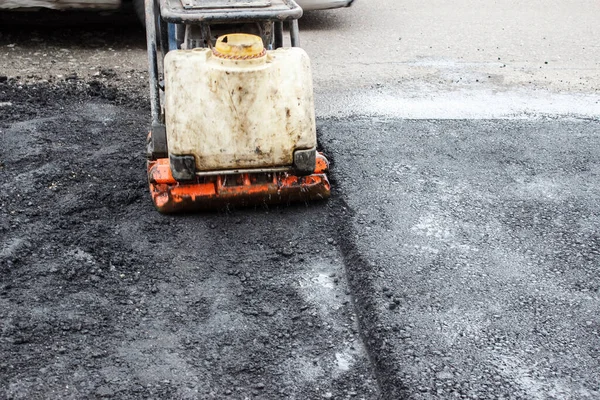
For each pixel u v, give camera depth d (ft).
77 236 8.84
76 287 8.16
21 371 7.21
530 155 10.81
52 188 9.62
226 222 9.21
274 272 8.49
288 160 9.04
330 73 13.44
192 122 8.78
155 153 9.44
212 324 7.80
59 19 14.25
